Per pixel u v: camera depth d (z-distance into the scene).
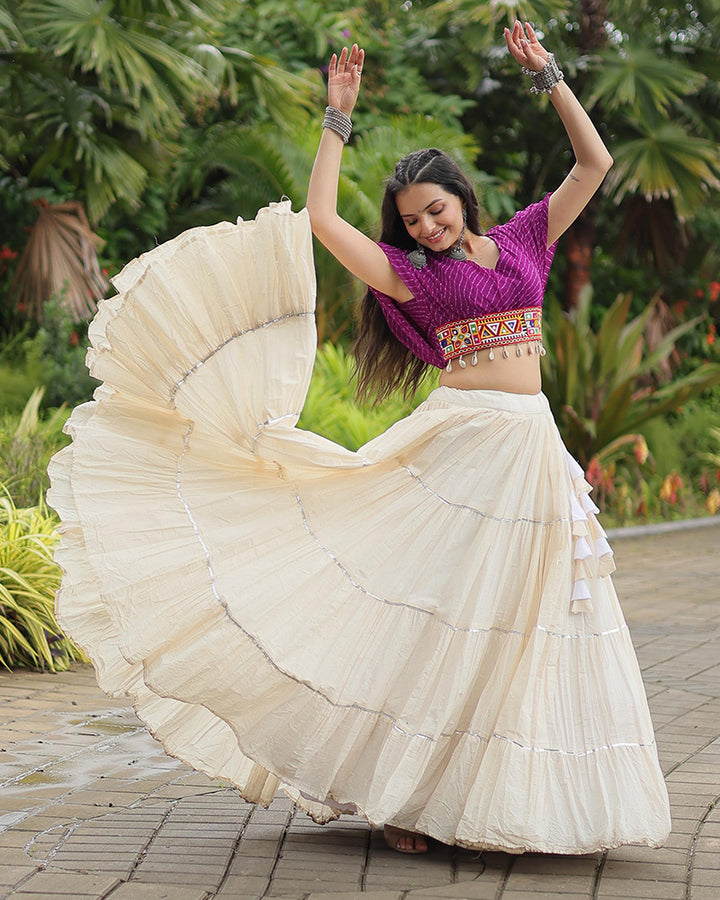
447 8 13.21
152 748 4.44
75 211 12.07
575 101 3.32
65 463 3.17
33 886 2.98
